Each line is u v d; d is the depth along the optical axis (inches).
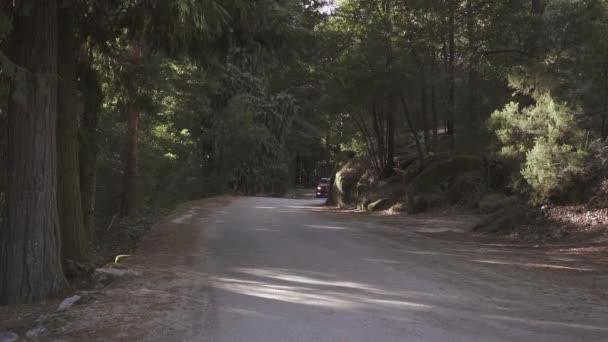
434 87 975.6
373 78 949.2
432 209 934.4
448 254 490.9
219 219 847.1
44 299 369.1
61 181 451.5
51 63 383.2
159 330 256.8
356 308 293.7
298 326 259.9
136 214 995.3
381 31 932.6
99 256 582.2
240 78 1873.8
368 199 1146.7
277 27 479.2
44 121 375.2
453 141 1043.3
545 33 790.5
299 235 637.9
